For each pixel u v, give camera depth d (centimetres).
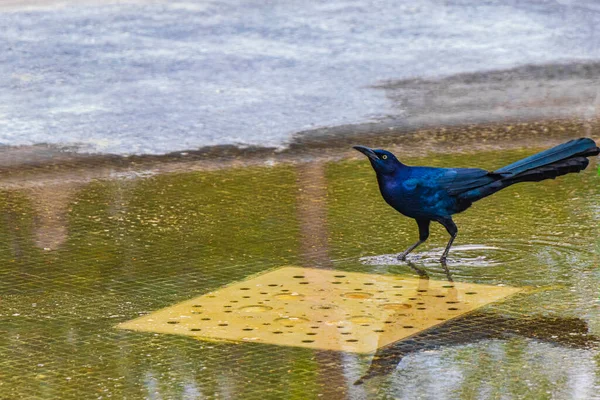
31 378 909
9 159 1688
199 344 974
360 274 1158
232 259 1213
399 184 1180
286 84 2200
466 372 905
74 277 1163
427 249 1239
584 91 2148
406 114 1973
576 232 1288
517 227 1309
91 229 1333
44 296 1108
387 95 2119
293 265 1191
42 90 2141
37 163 1664
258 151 1728
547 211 1371
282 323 1021
